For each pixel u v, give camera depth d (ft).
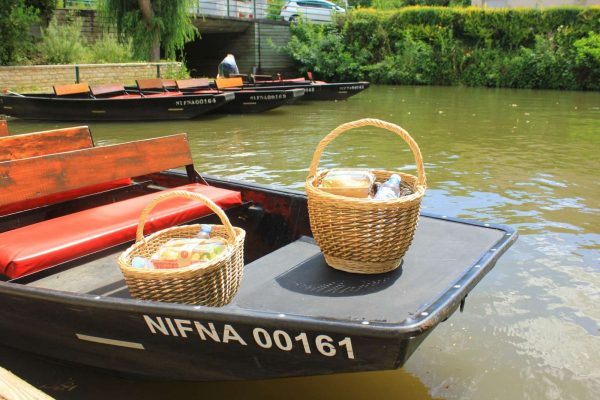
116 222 11.19
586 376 9.59
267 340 7.55
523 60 78.54
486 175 23.62
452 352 10.28
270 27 90.53
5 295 9.15
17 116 41.88
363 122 9.52
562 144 31.60
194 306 7.69
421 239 10.31
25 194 11.49
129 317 8.21
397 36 90.33
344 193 9.34
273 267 10.00
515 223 17.16
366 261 9.05
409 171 24.56
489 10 83.20
